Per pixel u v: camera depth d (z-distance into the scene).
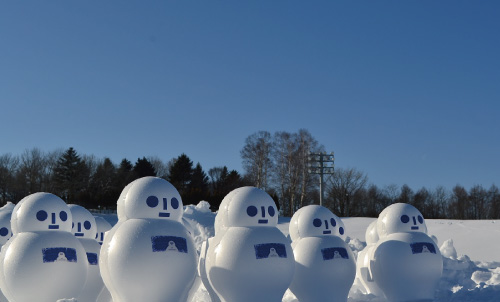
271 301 10.61
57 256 11.10
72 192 65.62
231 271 10.47
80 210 13.40
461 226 31.25
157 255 10.12
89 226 13.35
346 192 63.03
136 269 10.07
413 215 13.12
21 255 10.98
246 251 10.50
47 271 10.95
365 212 66.50
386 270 12.54
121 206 10.95
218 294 10.80
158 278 10.12
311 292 11.76
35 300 10.97
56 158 70.88
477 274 15.73
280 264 10.59
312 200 61.19
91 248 13.05
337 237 12.27
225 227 11.12
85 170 67.81
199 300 12.78
